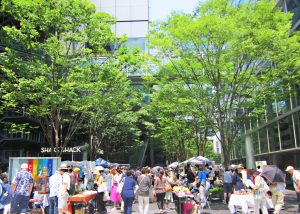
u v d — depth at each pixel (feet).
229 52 47.32
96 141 86.69
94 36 52.03
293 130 72.33
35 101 51.08
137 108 96.48
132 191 34.99
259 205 33.88
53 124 53.72
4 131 108.58
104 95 58.39
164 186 45.09
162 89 56.95
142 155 154.61
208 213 42.52
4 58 47.65
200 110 54.70
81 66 51.47
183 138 98.68
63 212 32.40
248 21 47.47
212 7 50.11
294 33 54.44
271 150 90.53
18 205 31.71
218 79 51.26
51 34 50.06
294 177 42.04
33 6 47.57
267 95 51.39
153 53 65.82
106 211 45.55
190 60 51.08
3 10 48.14
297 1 67.62
